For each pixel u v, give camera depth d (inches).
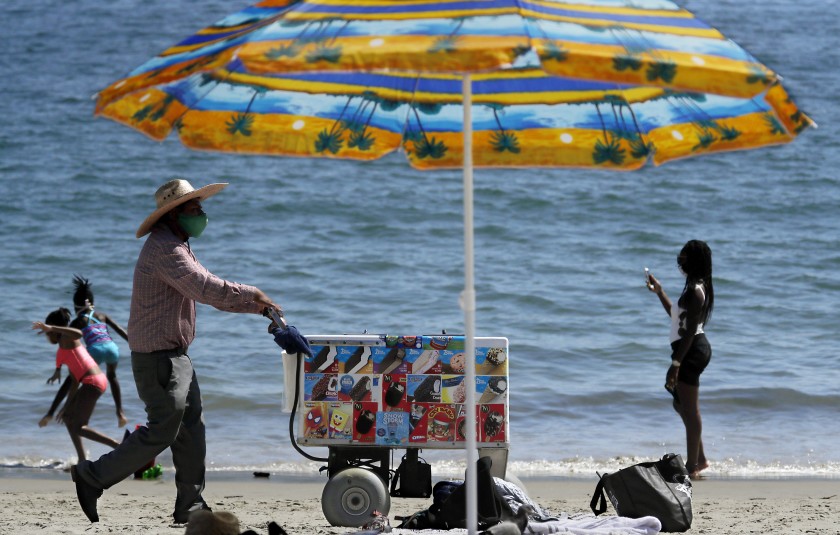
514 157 491.8
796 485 826.8
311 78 486.6
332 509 590.2
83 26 4323.3
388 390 598.5
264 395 1105.4
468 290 434.9
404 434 597.6
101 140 2667.3
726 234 1945.1
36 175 2324.1
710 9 4830.2
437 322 1448.1
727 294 1585.9
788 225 2012.8
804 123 408.8
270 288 1605.6
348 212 2066.9
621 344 1330.0
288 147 471.2
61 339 885.8
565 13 374.9
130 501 742.5
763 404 1097.4
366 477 586.9
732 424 1039.0
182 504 597.0
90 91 3191.4
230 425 1026.1
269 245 1850.4
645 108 480.1
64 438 987.3
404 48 335.6
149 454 567.2
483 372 596.7
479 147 494.9
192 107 450.3
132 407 1069.1
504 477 601.9
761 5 4972.9
